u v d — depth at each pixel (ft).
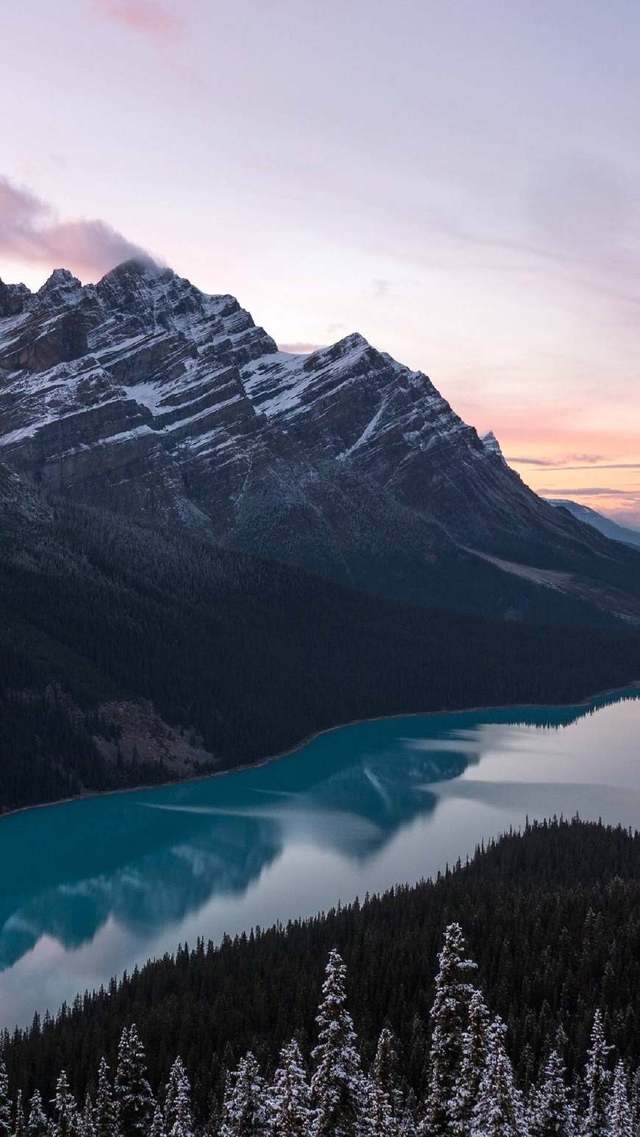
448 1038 245.04
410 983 447.01
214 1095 359.05
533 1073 372.58
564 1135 281.33
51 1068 401.49
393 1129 238.89
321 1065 239.71
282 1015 421.18
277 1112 241.55
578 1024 400.26
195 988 463.01
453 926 250.16
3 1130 305.12
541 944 471.62
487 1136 218.38
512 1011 415.03
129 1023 418.92
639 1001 413.39
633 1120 268.21
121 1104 310.45
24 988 518.37
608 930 475.72
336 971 244.63
